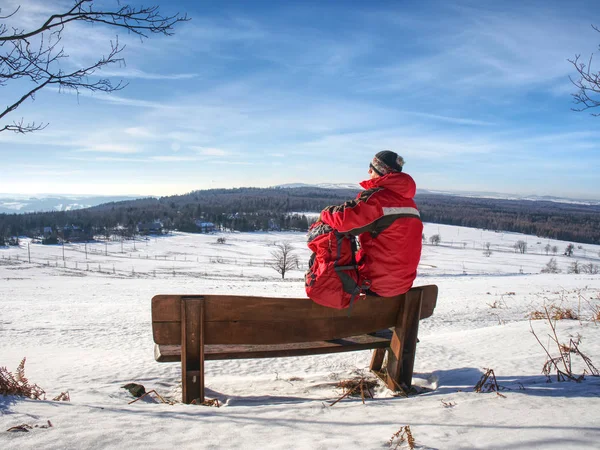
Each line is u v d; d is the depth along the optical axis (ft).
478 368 13.52
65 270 217.15
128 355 21.67
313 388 12.26
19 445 6.26
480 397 8.93
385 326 11.51
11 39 10.91
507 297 54.90
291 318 10.61
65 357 22.16
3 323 38.29
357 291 10.12
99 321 39.40
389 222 9.79
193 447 6.38
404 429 6.91
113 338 30.50
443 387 11.78
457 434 6.72
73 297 77.77
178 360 10.39
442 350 17.19
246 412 8.34
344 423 7.54
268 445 6.47
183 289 91.71
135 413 8.23
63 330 33.94
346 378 13.11
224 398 11.42
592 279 93.15
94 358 20.67
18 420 7.39
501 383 11.05
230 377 14.97
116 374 15.47
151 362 18.21
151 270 226.79
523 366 13.37
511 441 6.33
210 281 131.54
